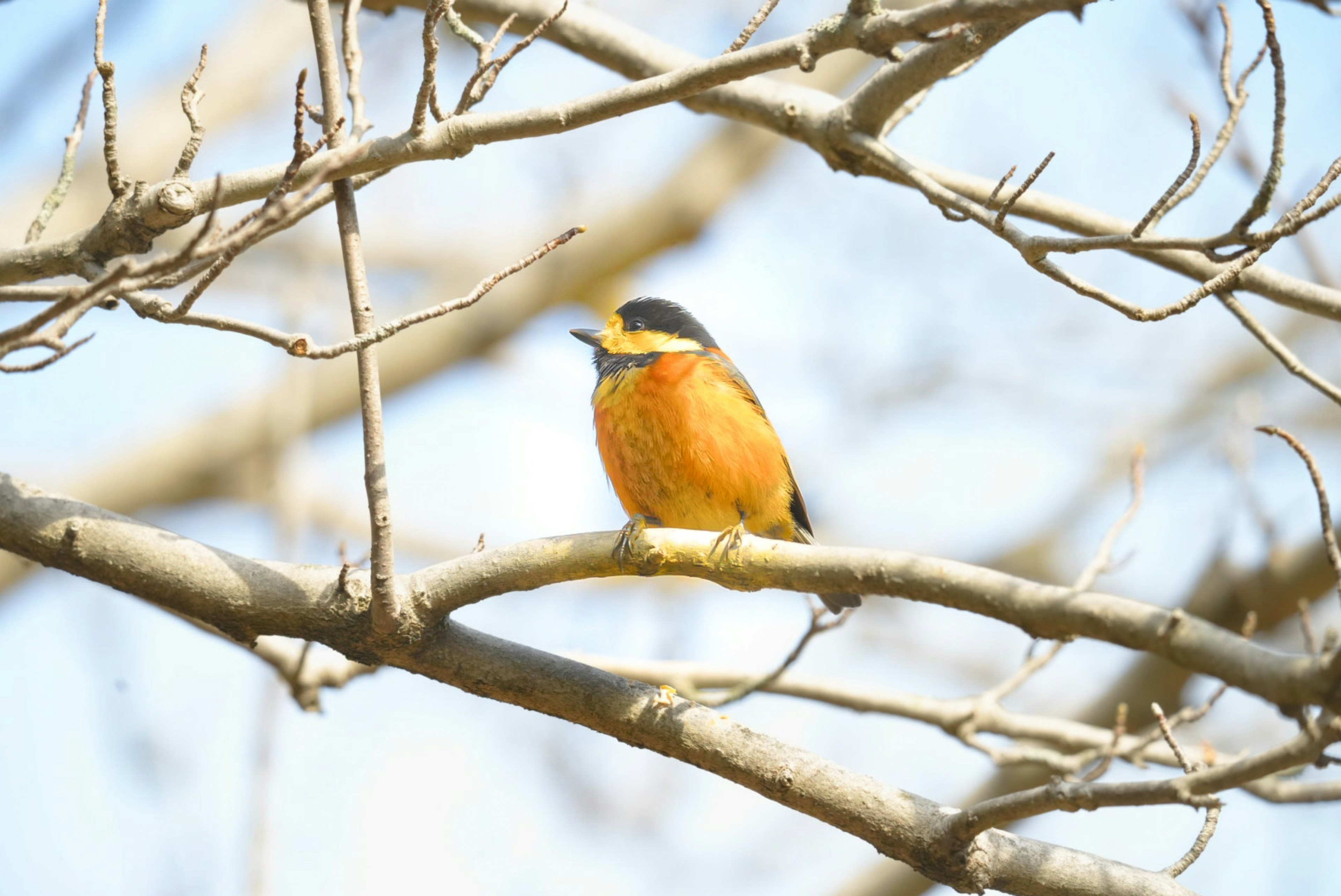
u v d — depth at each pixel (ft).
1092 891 24.77
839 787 25.50
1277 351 28.25
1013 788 52.95
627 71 38.42
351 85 26.96
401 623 25.91
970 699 40.19
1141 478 35.76
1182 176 22.94
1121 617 21.71
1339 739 18.92
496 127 25.80
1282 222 22.35
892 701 40.04
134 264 20.16
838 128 34.09
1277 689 19.94
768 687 39.58
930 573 23.80
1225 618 50.34
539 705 26.84
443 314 23.24
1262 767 19.76
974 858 24.86
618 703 26.55
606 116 25.80
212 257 20.07
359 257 25.16
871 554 24.64
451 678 26.78
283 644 36.11
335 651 29.99
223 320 22.61
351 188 25.70
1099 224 33.91
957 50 31.37
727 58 25.34
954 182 34.55
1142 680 52.31
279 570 26.61
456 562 26.35
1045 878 24.91
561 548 26.35
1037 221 34.40
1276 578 49.34
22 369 21.13
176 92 65.10
